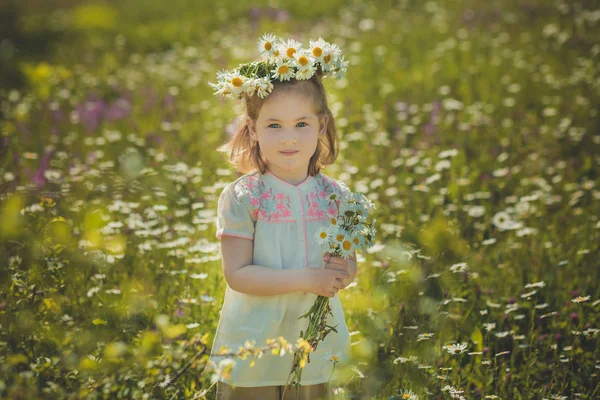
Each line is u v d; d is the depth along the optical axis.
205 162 5.65
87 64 9.26
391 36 9.98
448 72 8.22
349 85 7.83
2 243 3.30
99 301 3.34
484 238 4.52
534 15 10.54
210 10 12.44
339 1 12.32
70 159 5.55
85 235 3.80
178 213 4.44
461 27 10.28
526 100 7.24
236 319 2.55
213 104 7.37
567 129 6.39
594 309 3.50
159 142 6.14
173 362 2.53
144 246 3.88
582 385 3.02
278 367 2.54
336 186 2.71
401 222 4.55
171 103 7.41
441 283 3.57
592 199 4.98
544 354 3.25
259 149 2.64
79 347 2.77
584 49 8.77
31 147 5.78
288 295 2.56
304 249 2.57
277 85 2.52
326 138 2.75
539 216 4.70
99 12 12.36
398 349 3.17
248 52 9.24
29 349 2.76
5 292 3.03
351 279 2.58
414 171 5.54
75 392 2.31
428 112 7.01
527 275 3.90
